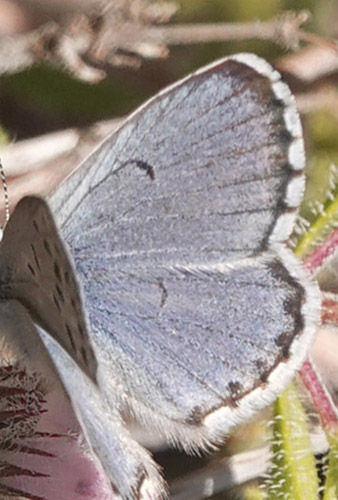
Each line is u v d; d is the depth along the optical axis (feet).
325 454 0.53
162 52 0.58
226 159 0.50
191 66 0.59
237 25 0.58
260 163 0.50
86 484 0.50
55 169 0.56
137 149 0.50
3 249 0.50
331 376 0.54
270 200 0.50
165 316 0.50
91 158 0.50
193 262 0.50
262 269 0.50
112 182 0.50
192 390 0.50
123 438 0.49
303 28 0.59
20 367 0.50
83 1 0.57
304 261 0.53
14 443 0.50
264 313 0.50
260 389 0.50
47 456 0.50
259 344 0.50
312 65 0.58
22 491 0.50
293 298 0.50
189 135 0.50
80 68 0.57
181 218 0.50
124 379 0.50
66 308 0.48
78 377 0.49
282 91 0.50
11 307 0.50
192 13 0.59
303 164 0.50
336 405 0.54
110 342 0.50
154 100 0.50
